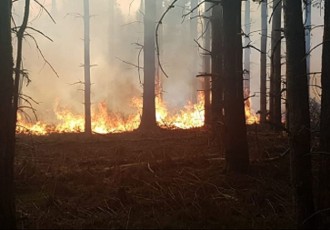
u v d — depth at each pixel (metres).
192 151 11.77
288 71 5.71
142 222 6.39
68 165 10.64
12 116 5.63
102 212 7.03
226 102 9.25
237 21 9.16
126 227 6.21
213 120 12.30
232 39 9.12
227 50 9.16
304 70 5.64
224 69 9.27
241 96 9.20
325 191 5.96
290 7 5.70
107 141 14.73
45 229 6.15
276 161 9.82
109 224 6.34
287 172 9.12
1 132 5.50
